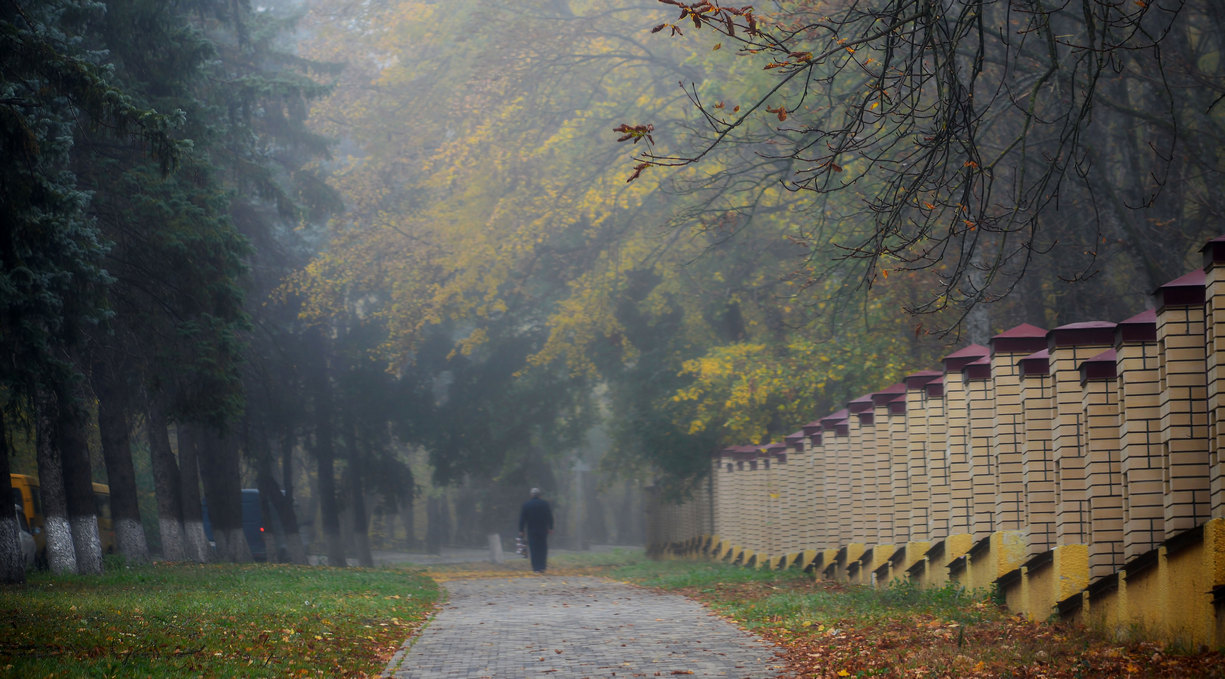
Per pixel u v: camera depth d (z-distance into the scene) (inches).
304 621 689.6
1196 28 1080.2
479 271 2081.7
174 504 1473.9
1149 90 1032.8
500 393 2285.9
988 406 754.8
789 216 1332.4
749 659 556.4
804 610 741.3
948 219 1011.9
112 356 1207.6
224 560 1641.2
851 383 1307.8
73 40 882.1
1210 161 1006.4
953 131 504.1
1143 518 540.4
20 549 950.4
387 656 597.0
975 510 749.3
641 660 560.1
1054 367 623.5
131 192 1051.9
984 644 530.6
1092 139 1035.9
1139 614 520.1
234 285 1105.4
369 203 2181.3
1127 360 549.3
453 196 2063.2
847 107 637.3
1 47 758.5
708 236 1637.6
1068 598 595.2
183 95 1117.1
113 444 1304.1
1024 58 964.0
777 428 1612.9
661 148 1705.2
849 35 917.8
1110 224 1013.8
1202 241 1018.1
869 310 1197.1
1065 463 613.0
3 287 789.9
